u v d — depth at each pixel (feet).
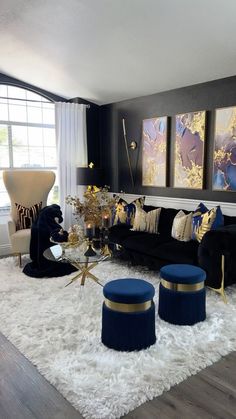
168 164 16.33
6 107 17.48
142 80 15.33
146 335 7.94
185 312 8.98
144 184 17.69
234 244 10.86
